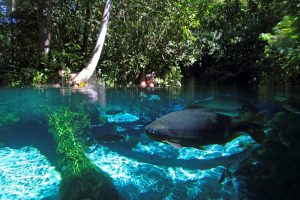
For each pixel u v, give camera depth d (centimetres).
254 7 1348
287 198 171
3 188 202
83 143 306
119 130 361
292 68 808
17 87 908
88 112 475
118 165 245
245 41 1316
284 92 741
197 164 246
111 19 1244
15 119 416
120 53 1212
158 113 466
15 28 1230
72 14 1288
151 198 184
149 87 1032
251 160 243
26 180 215
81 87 948
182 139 225
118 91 840
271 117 399
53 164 250
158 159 261
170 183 206
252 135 221
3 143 308
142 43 1217
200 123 227
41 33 1077
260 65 1120
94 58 1044
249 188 189
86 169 230
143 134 343
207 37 1435
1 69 1060
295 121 367
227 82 1256
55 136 333
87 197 182
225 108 306
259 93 730
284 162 231
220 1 1475
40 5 1066
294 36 474
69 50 1202
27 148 291
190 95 723
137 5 1209
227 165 239
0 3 1266
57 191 196
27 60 1198
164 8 1187
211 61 1498
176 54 1235
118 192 190
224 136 223
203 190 193
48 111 477
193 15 1193
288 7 555
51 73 1020
